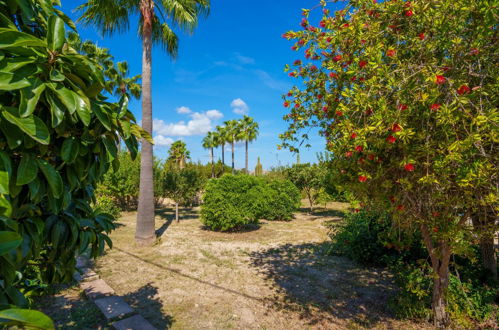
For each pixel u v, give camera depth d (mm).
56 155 1506
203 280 5738
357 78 2994
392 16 2822
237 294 5078
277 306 4625
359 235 6766
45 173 1266
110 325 3922
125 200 17844
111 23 9508
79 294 4898
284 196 13938
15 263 1317
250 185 11430
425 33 2773
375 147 2803
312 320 4180
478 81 2748
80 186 1585
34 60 1157
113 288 5238
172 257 7352
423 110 2588
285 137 4184
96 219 2010
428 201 3057
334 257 7473
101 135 1528
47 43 1234
